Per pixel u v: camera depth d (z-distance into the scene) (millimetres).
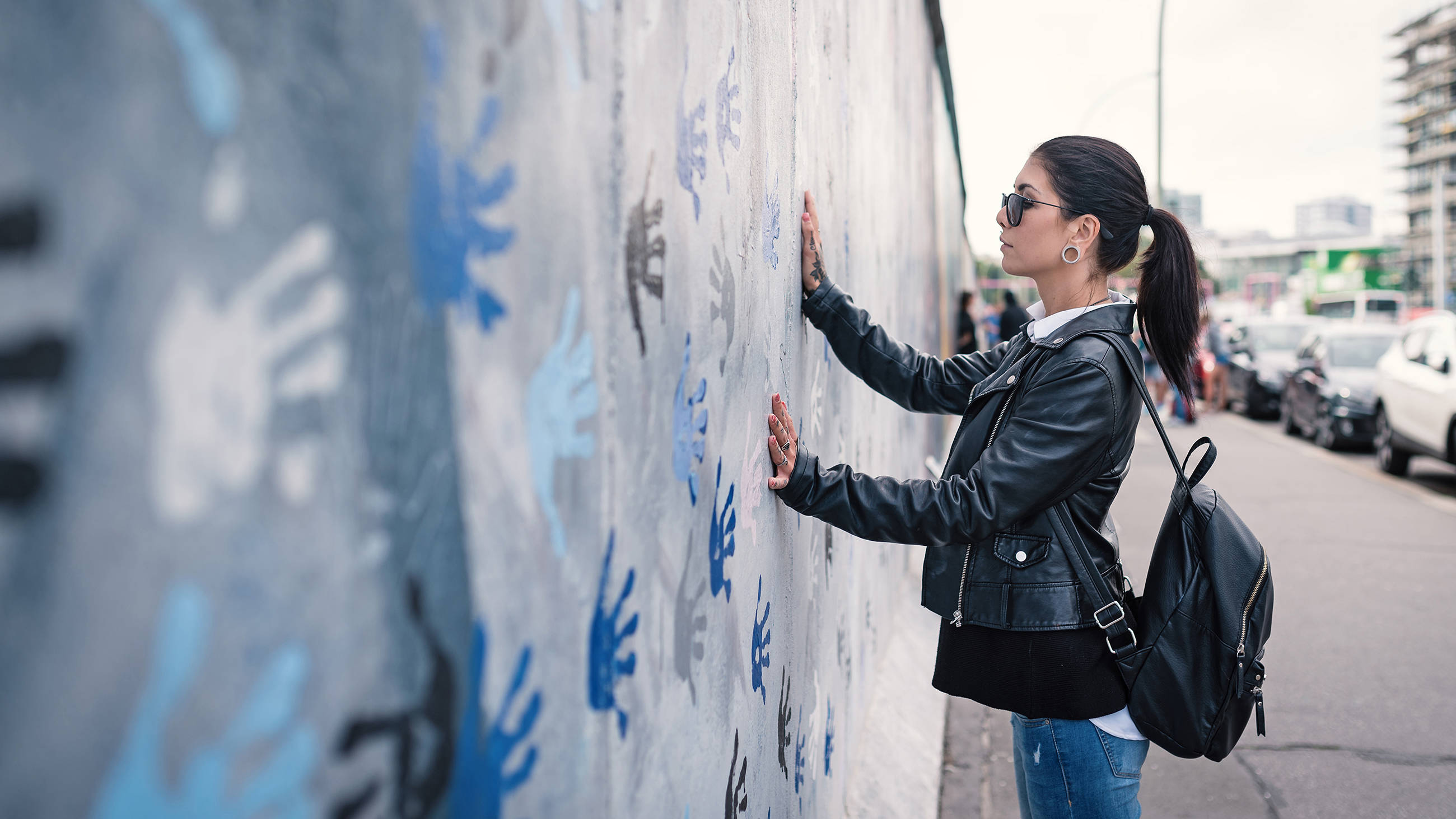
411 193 545
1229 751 1523
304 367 459
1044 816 1622
